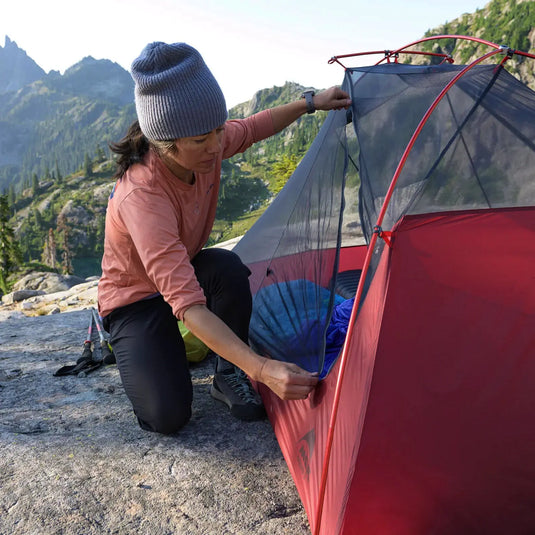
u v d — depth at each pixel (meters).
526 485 1.69
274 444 2.44
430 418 1.72
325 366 2.23
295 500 2.04
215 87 1.90
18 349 4.17
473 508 1.67
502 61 2.27
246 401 2.65
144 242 2.00
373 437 1.70
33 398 3.07
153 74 1.86
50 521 1.93
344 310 2.65
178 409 2.43
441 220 1.92
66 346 4.22
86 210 161.50
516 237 1.90
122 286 2.50
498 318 1.80
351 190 2.89
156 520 1.94
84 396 3.07
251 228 3.74
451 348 1.77
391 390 1.73
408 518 1.65
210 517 1.95
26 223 161.25
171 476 2.20
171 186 2.16
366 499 1.66
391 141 2.27
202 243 2.60
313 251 2.47
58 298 9.05
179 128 1.86
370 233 2.17
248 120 2.68
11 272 57.12
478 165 2.06
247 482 2.15
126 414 2.79
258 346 2.77
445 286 1.83
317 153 2.89
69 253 131.62
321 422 1.97
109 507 2.01
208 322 1.91
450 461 1.69
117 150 2.18
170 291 1.94
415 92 2.34
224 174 155.12
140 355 2.45
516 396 1.74
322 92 2.67
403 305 1.80
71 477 2.20
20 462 2.31
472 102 2.16
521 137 2.08
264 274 3.10
